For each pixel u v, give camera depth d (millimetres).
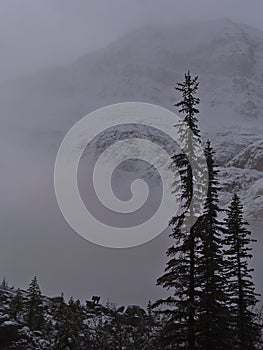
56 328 63562
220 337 39062
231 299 46969
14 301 70812
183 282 38812
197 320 39312
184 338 38406
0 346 52844
